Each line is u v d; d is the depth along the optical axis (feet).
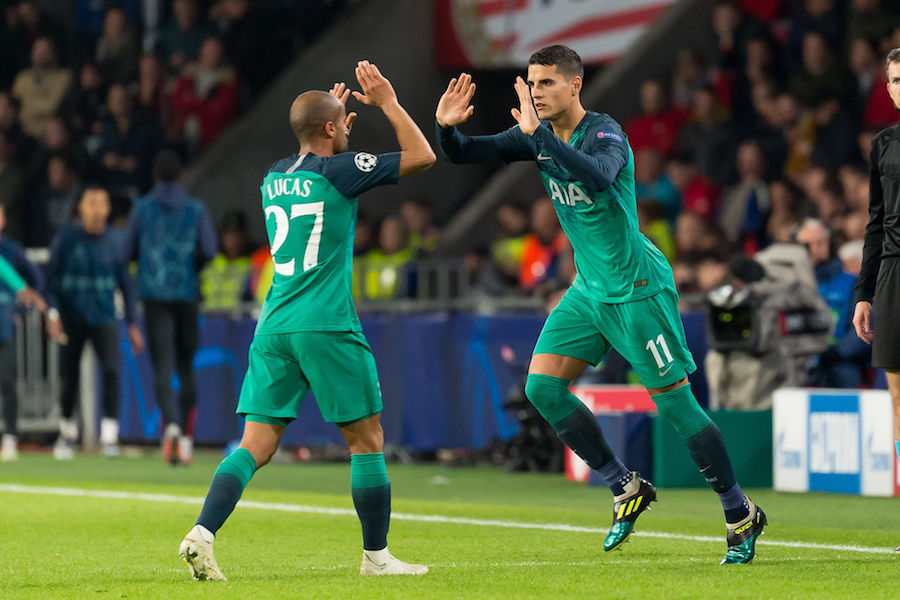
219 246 168.66
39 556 69.92
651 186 162.09
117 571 63.77
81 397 157.38
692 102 170.40
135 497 101.76
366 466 61.05
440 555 69.26
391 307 140.26
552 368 67.46
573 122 64.90
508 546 72.95
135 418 153.79
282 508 94.17
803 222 121.80
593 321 66.64
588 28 189.16
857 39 160.56
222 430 146.72
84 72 213.66
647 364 65.16
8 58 223.30
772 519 87.86
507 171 180.14
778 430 107.76
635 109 178.81
